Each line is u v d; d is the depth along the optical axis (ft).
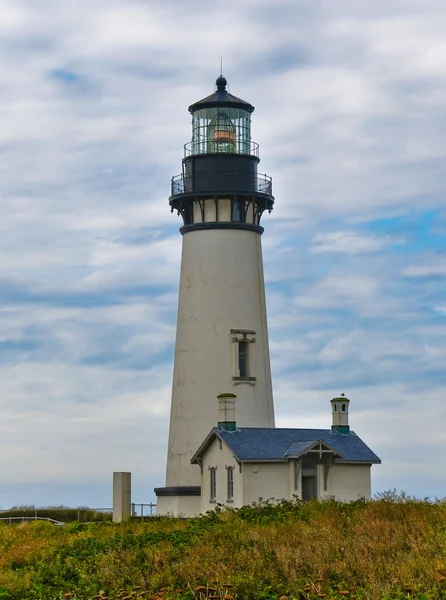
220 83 256.93
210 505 228.22
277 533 152.87
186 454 241.76
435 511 159.94
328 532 146.51
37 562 154.30
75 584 136.46
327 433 235.20
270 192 254.47
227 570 128.98
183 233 253.65
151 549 147.02
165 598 117.60
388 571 120.78
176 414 246.27
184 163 252.21
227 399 229.66
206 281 247.50
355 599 111.14
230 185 247.50
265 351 250.57
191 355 246.06
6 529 213.66
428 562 120.78
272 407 250.98
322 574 123.75
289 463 222.28
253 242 251.19
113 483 238.68
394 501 176.55
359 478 229.25
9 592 132.87
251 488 218.59
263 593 118.11
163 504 241.35
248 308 248.11
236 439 224.12
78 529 205.57
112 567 137.39
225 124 252.83
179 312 251.39
